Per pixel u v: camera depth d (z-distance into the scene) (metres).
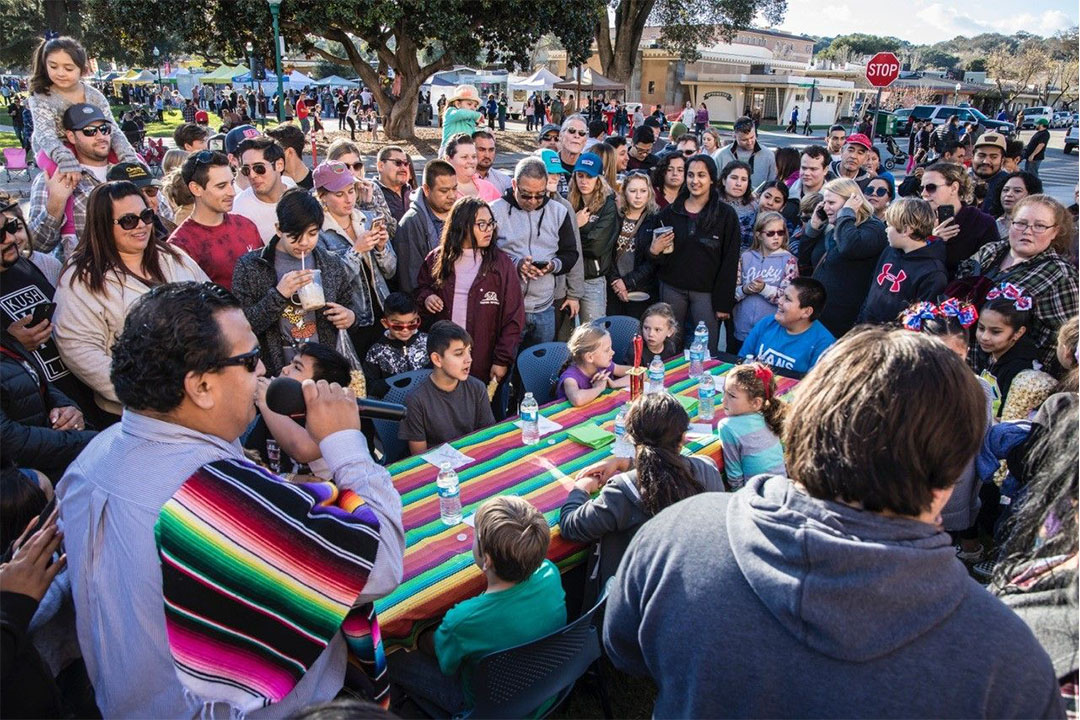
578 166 4.55
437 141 18.42
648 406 2.25
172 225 4.23
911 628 0.77
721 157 6.99
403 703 2.22
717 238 4.53
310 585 1.11
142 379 1.08
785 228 4.68
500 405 3.97
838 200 4.48
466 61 16.58
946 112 25.78
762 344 4.01
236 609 1.07
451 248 3.67
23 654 1.22
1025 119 32.75
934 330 3.10
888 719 0.76
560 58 39.34
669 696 0.94
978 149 5.57
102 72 42.38
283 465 2.44
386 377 3.59
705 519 0.99
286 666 1.12
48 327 2.47
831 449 0.85
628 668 1.14
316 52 17.22
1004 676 0.75
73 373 2.67
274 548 1.08
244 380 1.17
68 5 27.86
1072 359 2.41
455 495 2.38
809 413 0.89
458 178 4.70
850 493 0.84
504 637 1.90
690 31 26.00
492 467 2.76
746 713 0.84
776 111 37.41
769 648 0.83
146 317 1.10
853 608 0.78
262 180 3.86
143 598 1.07
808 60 49.78
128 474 1.10
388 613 1.94
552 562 2.28
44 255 2.88
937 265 3.75
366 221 4.10
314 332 3.17
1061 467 1.26
